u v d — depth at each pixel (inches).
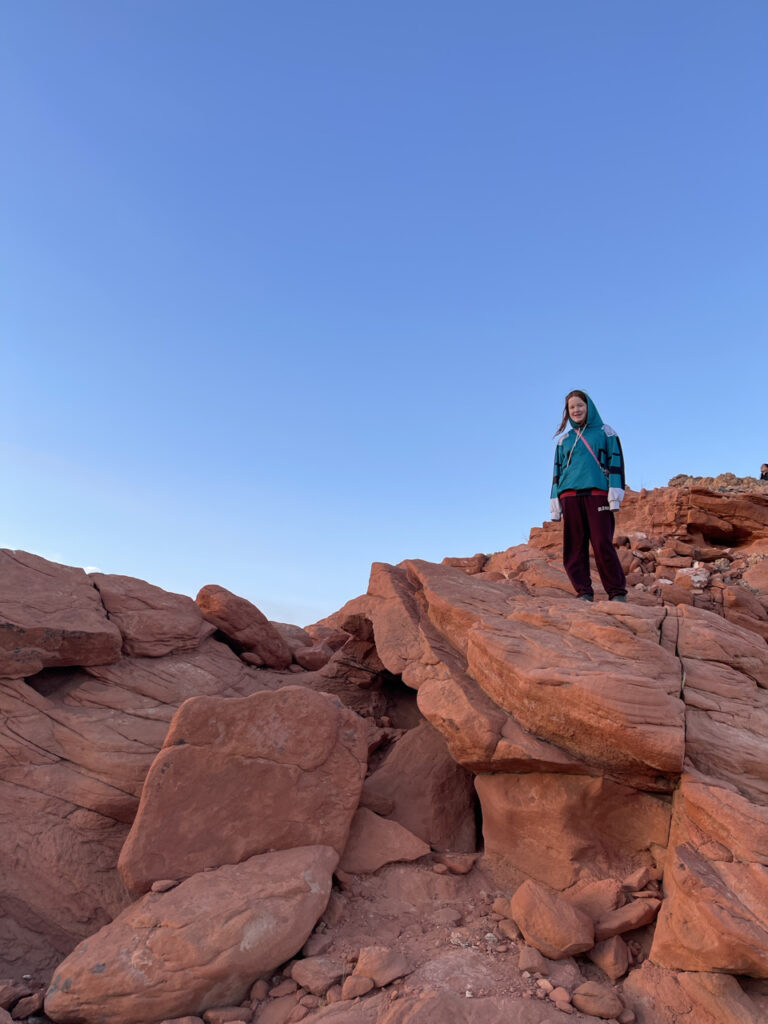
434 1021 160.1
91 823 244.4
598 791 225.3
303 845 224.2
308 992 179.0
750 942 166.1
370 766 307.0
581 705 217.0
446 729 247.4
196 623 353.4
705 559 477.7
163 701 294.4
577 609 270.4
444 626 294.7
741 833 189.8
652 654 238.4
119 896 232.1
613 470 298.2
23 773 253.0
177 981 172.9
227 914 186.7
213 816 219.6
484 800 248.2
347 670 374.3
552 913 195.3
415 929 205.0
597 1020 168.2
